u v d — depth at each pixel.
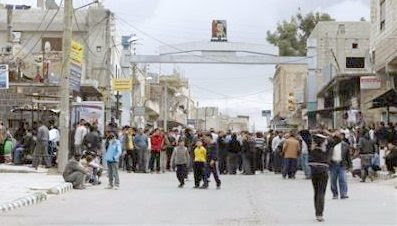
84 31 50.84
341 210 16.48
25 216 14.90
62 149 26.23
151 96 84.88
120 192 21.39
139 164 32.72
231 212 15.82
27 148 30.92
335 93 47.88
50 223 13.66
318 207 14.27
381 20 36.72
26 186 20.98
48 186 21.05
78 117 31.98
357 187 23.92
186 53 54.75
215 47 54.38
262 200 18.95
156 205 17.39
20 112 35.88
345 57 58.53
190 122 102.19
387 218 14.81
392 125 30.03
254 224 13.55
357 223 13.89
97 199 19.00
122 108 55.62
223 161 33.53
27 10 52.34
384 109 38.47
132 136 33.03
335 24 59.19
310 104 56.84
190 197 19.75
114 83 46.91
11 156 31.47
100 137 27.14
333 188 19.67
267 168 36.50
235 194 20.91
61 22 51.62
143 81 74.94
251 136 33.19
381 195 20.75
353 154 28.20
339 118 47.91
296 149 29.09
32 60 43.69
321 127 29.42
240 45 54.59
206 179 23.31
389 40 33.78
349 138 29.25
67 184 21.88
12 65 40.47
